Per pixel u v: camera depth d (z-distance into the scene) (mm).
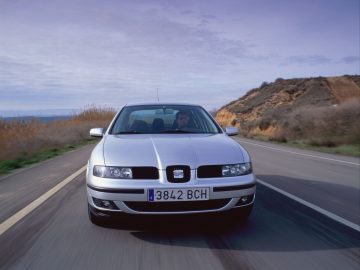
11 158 14352
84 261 3912
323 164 11648
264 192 7301
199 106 6758
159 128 5898
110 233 4758
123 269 3711
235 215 4746
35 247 4324
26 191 7566
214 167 4527
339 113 25531
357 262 3873
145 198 4301
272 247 4285
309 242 4449
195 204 4375
